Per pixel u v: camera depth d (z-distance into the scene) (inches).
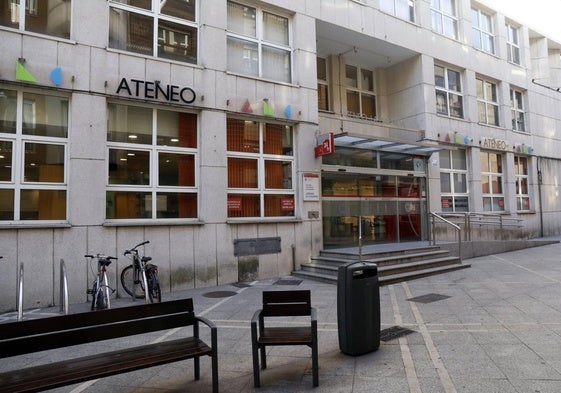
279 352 210.4
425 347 210.4
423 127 615.2
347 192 530.3
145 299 327.0
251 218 440.5
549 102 882.1
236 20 454.0
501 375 171.6
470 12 716.7
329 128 549.6
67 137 347.3
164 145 395.9
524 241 649.6
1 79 317.7
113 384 174.9
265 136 459.2
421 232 602.5
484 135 709.3
